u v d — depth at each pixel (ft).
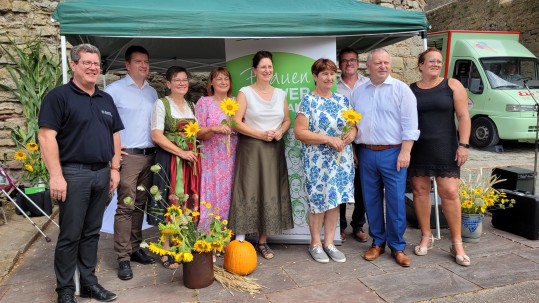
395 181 11.32
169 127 11.14
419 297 9.72
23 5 19.10
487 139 30.48
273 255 12.36
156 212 11.09
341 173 11.43
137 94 11.23
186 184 11.34
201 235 10.38
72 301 9.51
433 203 14.30
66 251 9.32
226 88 11.76
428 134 11.33
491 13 42.39
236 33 10.86
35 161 17.21
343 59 12.99
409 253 12.32
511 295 9.73
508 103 28.76
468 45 32.24
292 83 12.80
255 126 11.60
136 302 9.75
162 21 10.38
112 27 10.12
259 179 11.57
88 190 9.20
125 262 11.16
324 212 12.09
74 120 8.83
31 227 15.28
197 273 10.27
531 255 11.93
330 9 11.69
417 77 25.41
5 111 18.97
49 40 19.62
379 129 11.28
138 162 11.18
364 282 10.52
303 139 11.35
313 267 11.49
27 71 18.79
